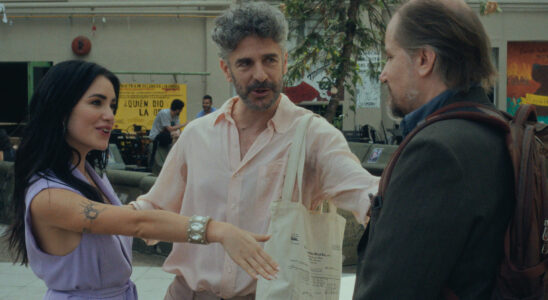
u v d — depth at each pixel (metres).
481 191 1.35
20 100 14.78
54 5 14.14
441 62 1.48
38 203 1.85
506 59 14.05
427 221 1.33
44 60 14.40
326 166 2.13
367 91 13.60
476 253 1.37
